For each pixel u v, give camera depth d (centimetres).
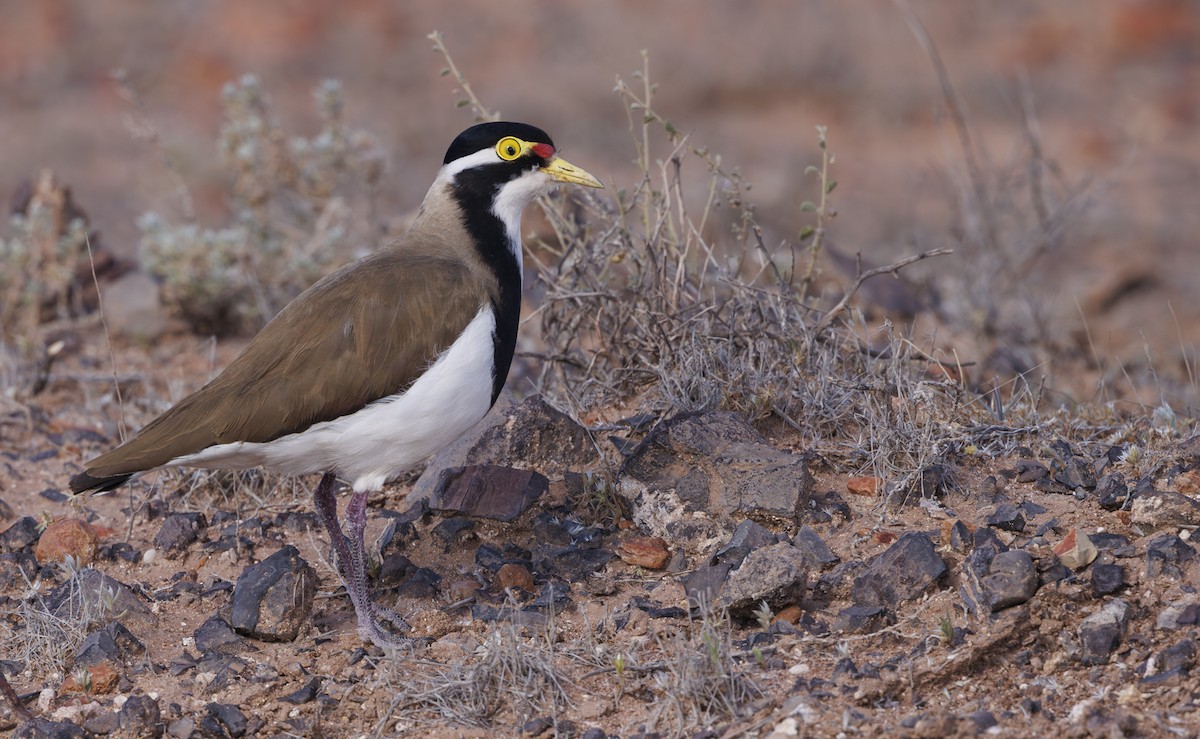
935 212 2650
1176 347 1816
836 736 817
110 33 4034
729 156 3053
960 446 1099
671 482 1050
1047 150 3189
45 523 1134
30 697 922
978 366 1515
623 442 1152
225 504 1170
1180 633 879
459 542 1059
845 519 1036
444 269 973
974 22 4128
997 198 1916
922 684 862
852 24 4006
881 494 1058
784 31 3894
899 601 934
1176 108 3509
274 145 1759
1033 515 1017
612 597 987
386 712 885
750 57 3731
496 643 901
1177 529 962
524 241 1505
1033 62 3881
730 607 930
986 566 927
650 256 1223
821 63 3716
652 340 1211
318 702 900
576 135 3238
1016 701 848
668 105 3550
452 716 877
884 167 3058
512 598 967
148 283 1750
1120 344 1861
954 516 1027
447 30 4147
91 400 1473
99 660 943
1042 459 1089
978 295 1736
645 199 1263
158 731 880
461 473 1087
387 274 960
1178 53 4003
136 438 927
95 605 995
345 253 1780
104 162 3095
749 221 1282
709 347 1181
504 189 1022
